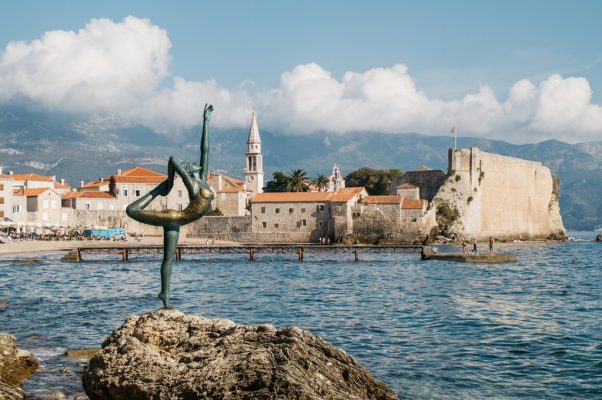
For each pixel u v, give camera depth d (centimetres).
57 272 7456
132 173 16538
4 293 5206
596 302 4609
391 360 2644
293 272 7688
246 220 14600
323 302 4619
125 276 6969
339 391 1474
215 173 19175
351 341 3045
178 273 7550
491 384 2284
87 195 15775
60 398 1953
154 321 1784
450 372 2447
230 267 8581
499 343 2992
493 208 17112
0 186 14562
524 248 14612
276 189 18850
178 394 1398
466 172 16175
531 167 19050
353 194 14488
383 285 5959
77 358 2556
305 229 14288
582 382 2309
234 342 1631
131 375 1513
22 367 2267
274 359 1492
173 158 1848
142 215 1852
